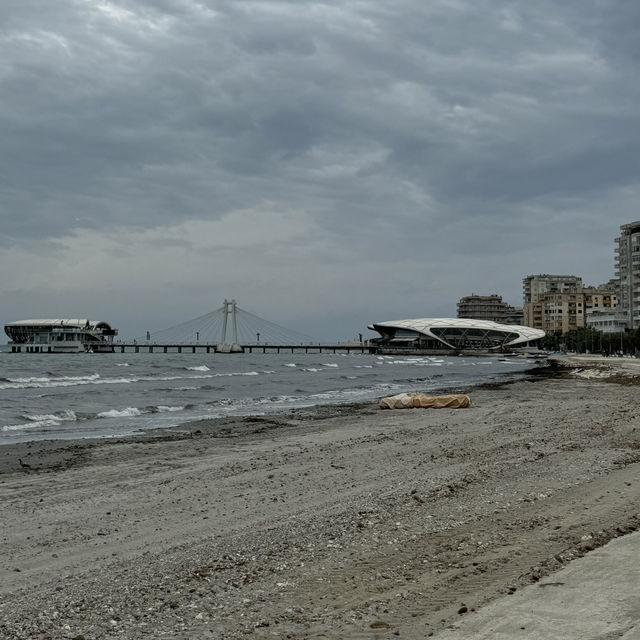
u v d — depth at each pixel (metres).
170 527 11.67
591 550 8.91
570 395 45.53
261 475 16.52
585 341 186.00
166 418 33.34
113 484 15.77
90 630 6.96
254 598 7.71
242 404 42.16
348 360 167.12
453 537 10.04
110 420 32.44
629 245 170.25
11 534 11.31
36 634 6.90
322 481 15.56
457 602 7.13
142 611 7.48
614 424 25.62
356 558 9.16
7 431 28.23
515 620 6.38
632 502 11.77
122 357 183.75
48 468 18.36
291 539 10.41
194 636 6.64
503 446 20.31
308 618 6.98
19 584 8.74
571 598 6.92
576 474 14.95
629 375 69.56
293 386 60.78
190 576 8.68
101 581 8.70
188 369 97.69
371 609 7.10
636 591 7.06
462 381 69.94
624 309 177.38
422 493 13.49
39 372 83.62
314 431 26.77
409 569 8.56
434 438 23.08
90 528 11.69
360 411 36.06
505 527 10.47
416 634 6.30
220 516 12.40
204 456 20.25
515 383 63.91
